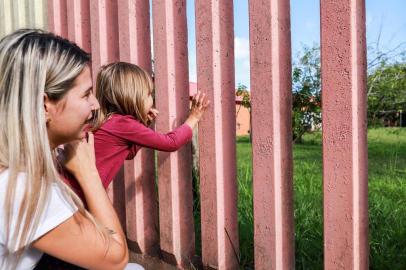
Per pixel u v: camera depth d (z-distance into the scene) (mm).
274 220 2006
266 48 1956
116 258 1269
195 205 3514
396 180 4484
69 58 1200
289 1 1928
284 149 2000
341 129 1756
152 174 2691
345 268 1808
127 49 2586
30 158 1117
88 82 1266
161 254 2646
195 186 3586
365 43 1745
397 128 7621
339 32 1729
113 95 2340
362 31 1736
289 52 1948
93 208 1411
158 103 2443
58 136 1255
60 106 1203
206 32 2184
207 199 2291
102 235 1241
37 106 1134
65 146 1474
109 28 2801
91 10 2818
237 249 2277
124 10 2584
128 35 2572
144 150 2660
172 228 2473
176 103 2408
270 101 1961
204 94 2227
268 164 1999
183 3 2320
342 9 1713
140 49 2600
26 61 1139
